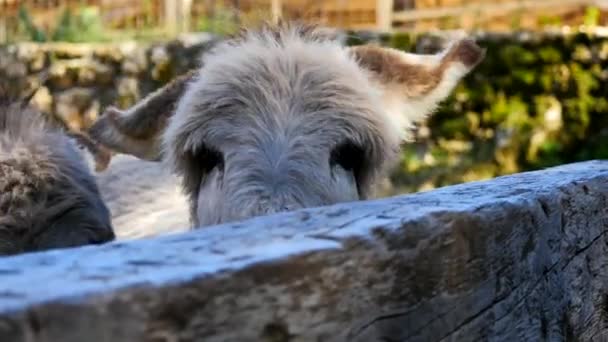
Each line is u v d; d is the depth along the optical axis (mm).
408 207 1646
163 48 10812
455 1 13984
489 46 10859
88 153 3760
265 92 2934
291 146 2807
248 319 1213
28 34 12312
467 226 1652
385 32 10672
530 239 1931
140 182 5344
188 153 2994
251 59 3049
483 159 10570
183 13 12562
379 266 1432
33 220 2891
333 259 1335
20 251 2822
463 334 1675
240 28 3422
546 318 2039
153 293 1089
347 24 13180
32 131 3221
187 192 3178
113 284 1066
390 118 3297
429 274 1560
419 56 3535
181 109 3141
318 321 1321
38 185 2973
